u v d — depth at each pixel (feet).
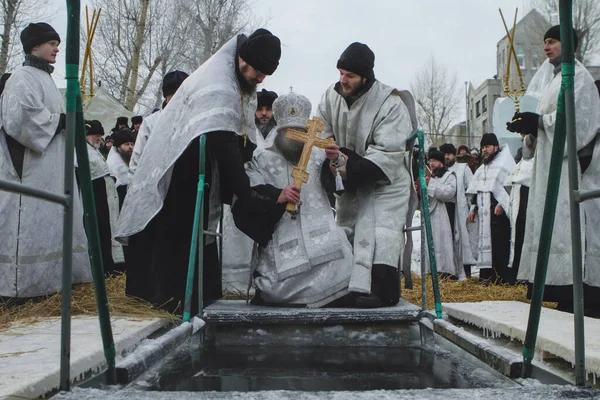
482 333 13.20
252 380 9.34
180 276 14.60
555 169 7.50
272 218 13.83
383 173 14.40
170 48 79.51
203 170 13.14
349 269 13.87
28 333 11.10
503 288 24.09
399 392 6.54
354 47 14.97
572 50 7.33
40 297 16.35
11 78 16.84
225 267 19.15
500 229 27.48
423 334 12.71
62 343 7.13
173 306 14.40
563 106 7.42
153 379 9.24
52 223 16.47
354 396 6.39
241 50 14.46
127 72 81.87
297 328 12.72
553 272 16.42
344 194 15.64
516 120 17.21
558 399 6.37
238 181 13.85
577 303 7.25
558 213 16.43
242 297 18.43
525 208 23.94
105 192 24.61
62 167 16.97
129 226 14.58
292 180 14.75
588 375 8.61
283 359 11.03
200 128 13.64
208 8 78.84
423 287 14.64
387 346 12.56
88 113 50.83
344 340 12.69
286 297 13.73
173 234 14.64
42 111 16.43
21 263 15.93
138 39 75.10
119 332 11.06
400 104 15.17
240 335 12.70
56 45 17.60
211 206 14.66
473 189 29.19
